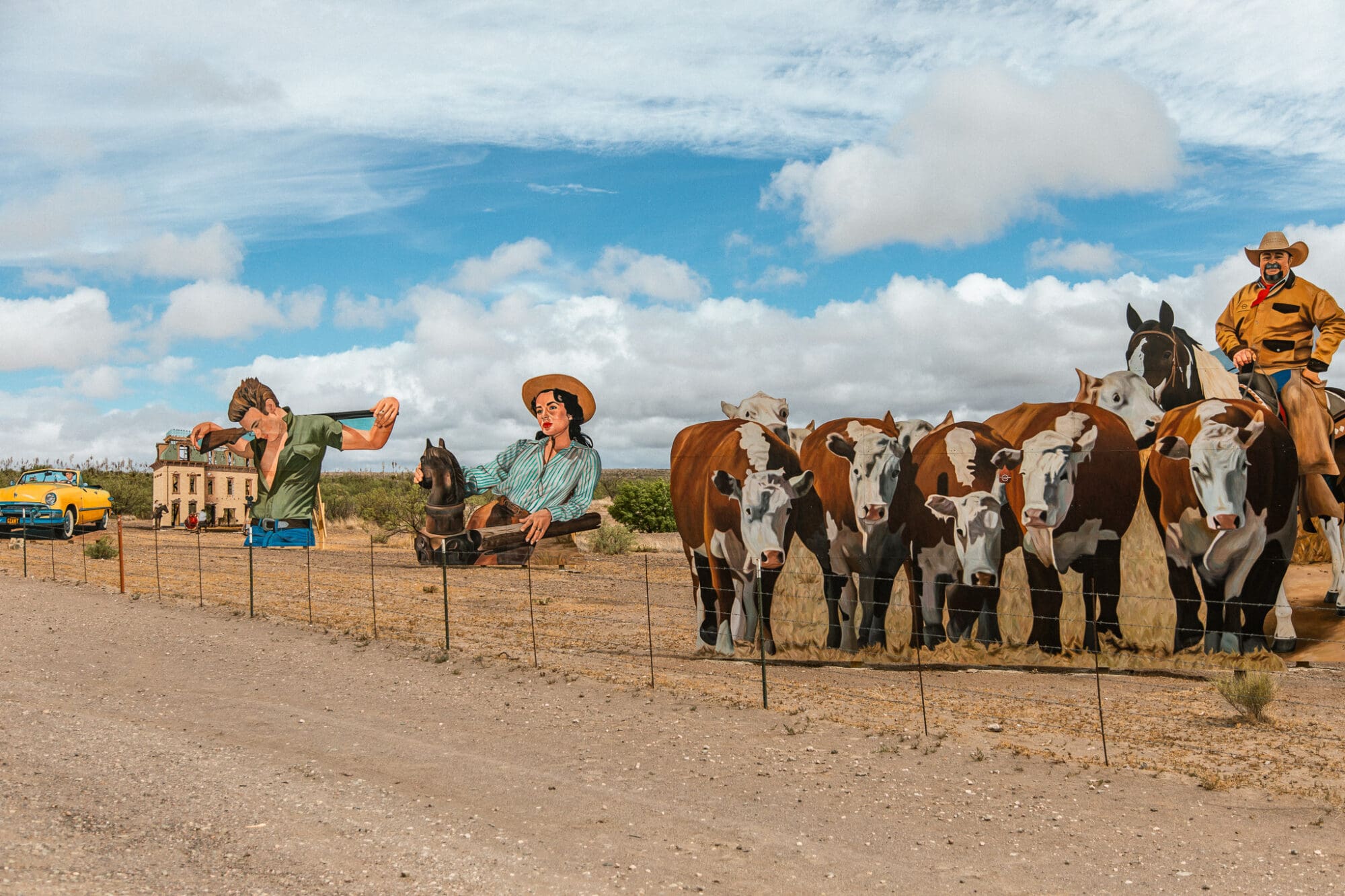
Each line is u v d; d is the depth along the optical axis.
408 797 8.27
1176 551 15.27
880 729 11.14
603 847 7.17
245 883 6.10
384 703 12.09
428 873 6.46
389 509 42.56
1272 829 7.83
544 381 31.62
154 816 7.32
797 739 10.65
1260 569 14.97
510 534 30.84
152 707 11.38
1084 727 11.39
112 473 57.06
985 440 15.91
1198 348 15.98
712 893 6.34
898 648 15.95
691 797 8.52
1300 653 14.84
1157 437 15.48
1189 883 6.67
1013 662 15.63
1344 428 15.38
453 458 30.98
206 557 30.09
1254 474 15.04
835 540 16.33
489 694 12.77
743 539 16.64
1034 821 8.00
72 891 5.67
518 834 7.41
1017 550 15.72
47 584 21.47
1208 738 10.86
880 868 6.88
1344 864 7.05
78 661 13.73
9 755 8.80
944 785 9.00
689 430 17.27
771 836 7.52
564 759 9.72
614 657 15.97
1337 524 15.05
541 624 19.42
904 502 16.09
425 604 21.69
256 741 10.02
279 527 34.59
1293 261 15.99
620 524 50.00
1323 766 9.72
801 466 16.53
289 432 34.69
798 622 16.34
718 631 16.67
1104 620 15.44
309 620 18.23
